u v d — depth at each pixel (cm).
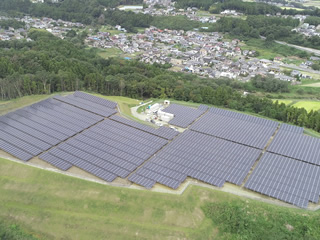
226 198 8094
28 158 9506
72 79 15725
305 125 12738
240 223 7600
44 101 13300
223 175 8825
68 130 11056
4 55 19475
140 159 9519
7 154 9812
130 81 16800
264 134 11062
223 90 15450
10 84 14175
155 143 10369
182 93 15138
